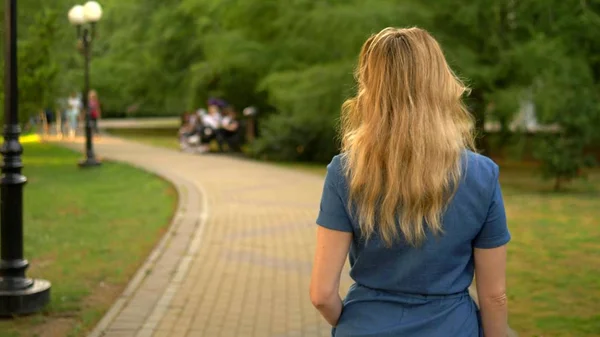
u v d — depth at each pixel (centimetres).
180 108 3259
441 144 185
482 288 195
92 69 3222
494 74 1838
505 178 1922
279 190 1409
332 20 1864
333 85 1916
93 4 1778
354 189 188
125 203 1216
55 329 536
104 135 3338
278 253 817
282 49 2317
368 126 189
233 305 601
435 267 188
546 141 1625
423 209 184
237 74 2711
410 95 187
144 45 3256
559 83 1759
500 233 190
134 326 541
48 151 2323
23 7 1616
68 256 796
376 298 193
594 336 529
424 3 1867
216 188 1427
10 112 572
